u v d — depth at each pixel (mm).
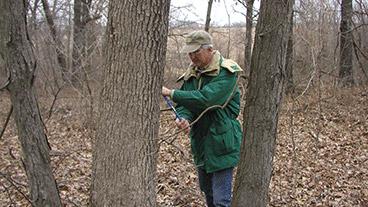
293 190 6793
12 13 3184
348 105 12523
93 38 10023
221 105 4105
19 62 3264
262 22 3781
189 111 4293
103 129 3240
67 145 8711
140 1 3082
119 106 3174
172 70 10875
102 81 3266
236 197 4023
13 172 6582
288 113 10289
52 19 11648
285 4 3715
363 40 9383
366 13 7508
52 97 10188
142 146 3217
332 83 12625
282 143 9469
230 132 4215
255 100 3881
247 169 3957
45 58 9969
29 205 5574
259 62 3826
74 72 8773
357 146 9695
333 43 8805
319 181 7250
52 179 3494
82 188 6434
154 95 3225
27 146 3371
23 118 3332
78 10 11398
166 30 3234
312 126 10188
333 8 8094
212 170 4254
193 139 4426
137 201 3238
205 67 4195
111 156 3217
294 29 6324
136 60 3129
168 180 6988
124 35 3113
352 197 6672
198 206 5902
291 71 7184
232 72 4102
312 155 8758
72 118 10156
